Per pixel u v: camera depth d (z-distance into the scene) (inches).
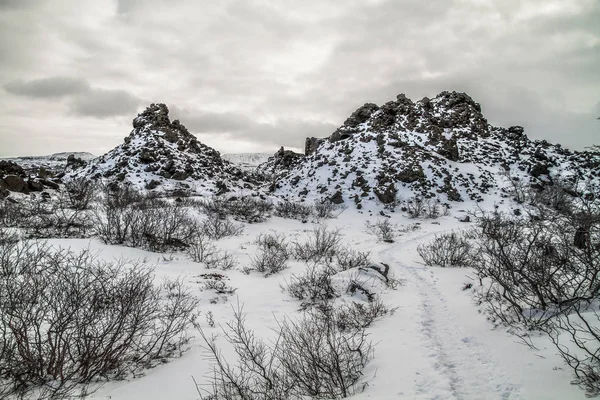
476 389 148.9
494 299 262.2
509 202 1205.7
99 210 676.1
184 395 165.2
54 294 193.8
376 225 960.3
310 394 155.7
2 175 800.9
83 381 175.2
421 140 1663.4
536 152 1583.4
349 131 1838.1
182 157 1501.0
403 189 1323.8
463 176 1428.4
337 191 1285.7
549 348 167.6
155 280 352.2
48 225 525.0
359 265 428.1
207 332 249.6
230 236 663.8
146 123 1686.8
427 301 300.8
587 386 129.9
